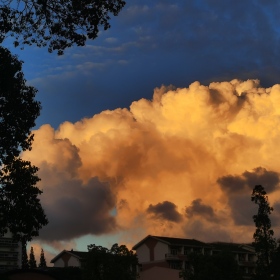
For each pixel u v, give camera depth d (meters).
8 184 48.22
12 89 41.44
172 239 135.00
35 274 76.75
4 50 38.50
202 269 100.06
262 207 103.56
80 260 129.00
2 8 30.62
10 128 42.84
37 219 49.25
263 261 101.75
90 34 31.14
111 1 30.42
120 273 92.19
